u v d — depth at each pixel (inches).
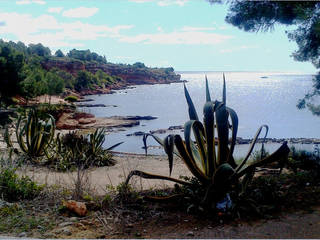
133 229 147.3
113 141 876.0
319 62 353.7
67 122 1135.6
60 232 142.8
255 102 2613.2
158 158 433.1
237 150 669.3
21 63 2169.0
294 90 4608.8
